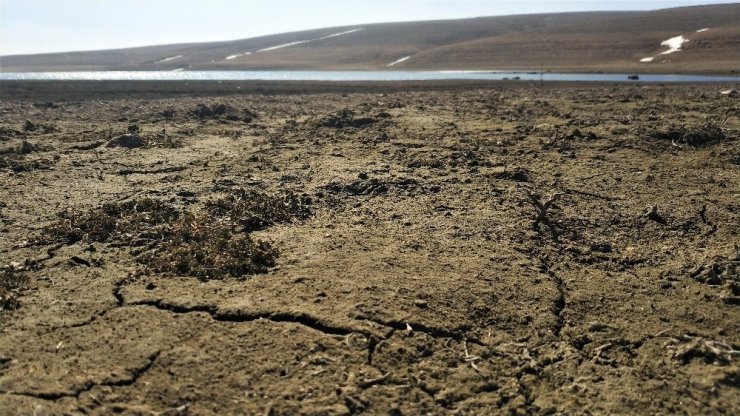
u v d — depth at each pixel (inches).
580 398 152.8
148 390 150.5
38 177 353.1
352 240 248.4
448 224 269.7
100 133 515.5
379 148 430.6
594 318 190.7
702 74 1732.3
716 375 158.9
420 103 751.1
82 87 1358.3
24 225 267.6
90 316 184.5
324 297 196.4
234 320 183.0
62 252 235.6
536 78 1739.7
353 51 4116.6
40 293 199.8
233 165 382.3
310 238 251.0
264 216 276.2
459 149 424.5
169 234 253.9
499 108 663.8
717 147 410.0
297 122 574.9
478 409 148.4
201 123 578.9
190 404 145.7
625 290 209.3
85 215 274.8
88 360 161.6
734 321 187.0
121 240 247.8
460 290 203.8
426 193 316.8
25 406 143.4
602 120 532.1
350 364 162.7
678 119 521.0
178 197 307.4
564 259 235.6
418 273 216.5
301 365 161.3
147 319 182.5
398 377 158.6
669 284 213.3
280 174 354.9
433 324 182.4
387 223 271.0
